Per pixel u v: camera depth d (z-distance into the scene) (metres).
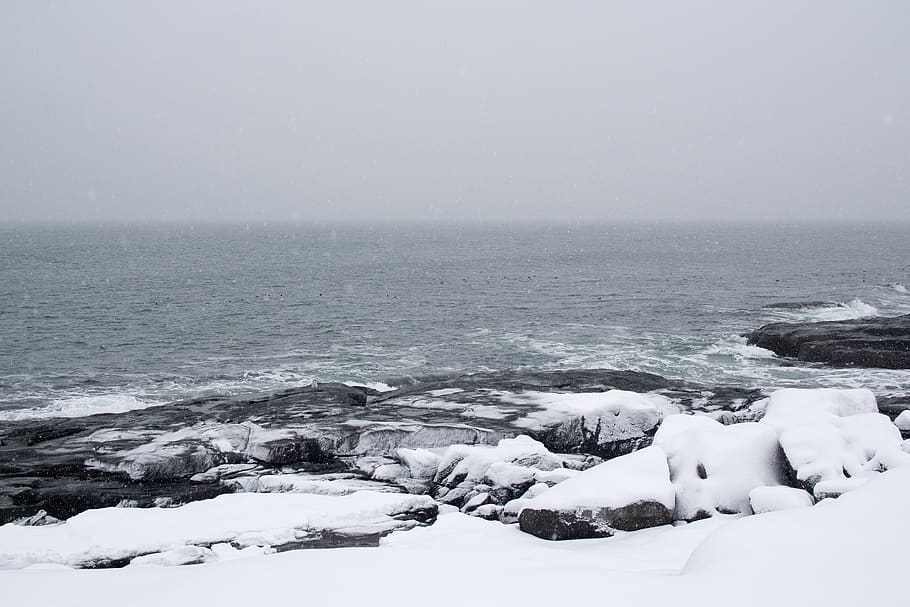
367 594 7.81
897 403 23.47
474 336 44.88
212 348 41.56
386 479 16.42
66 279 77.44
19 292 64.75
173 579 8.77
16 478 17.11
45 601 8.24
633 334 44.94
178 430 20.03
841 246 155.62
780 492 12.16
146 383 33.91
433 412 21.31
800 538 8.45
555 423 19.86
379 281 78.19
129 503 15.72
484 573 8.48
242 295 64.69
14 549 11.61
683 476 13.54
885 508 8.92
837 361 34.22
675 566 9.83
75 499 15.78
